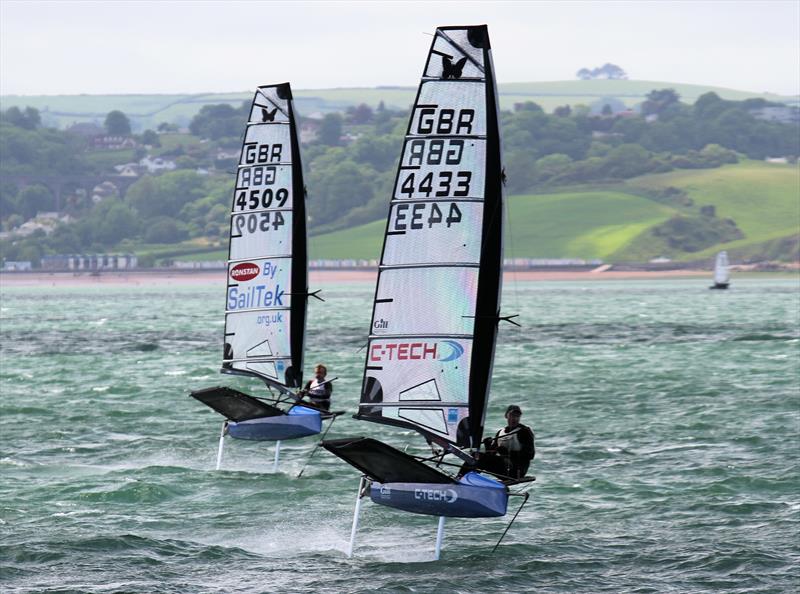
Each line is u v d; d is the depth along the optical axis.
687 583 67.25
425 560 71.88
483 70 67.25
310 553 73.12
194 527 79.44
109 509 84.06
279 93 104.94
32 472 97.62
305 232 104.50
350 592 65.19
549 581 67.75
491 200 67.25
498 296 67.44
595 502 86.62
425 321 68.00
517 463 69.00
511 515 83.06
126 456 105.25
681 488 90.44
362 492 69.81
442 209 67.75
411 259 68.19
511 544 75.06
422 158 68.06
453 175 67.62
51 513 82.62
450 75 67.62
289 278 104.25
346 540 76.44
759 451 104.81
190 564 70.44
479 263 67.31
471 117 67.44
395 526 80.19
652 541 75.69
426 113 68.06
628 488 90.88
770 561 71.06
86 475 96.12
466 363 67.38
